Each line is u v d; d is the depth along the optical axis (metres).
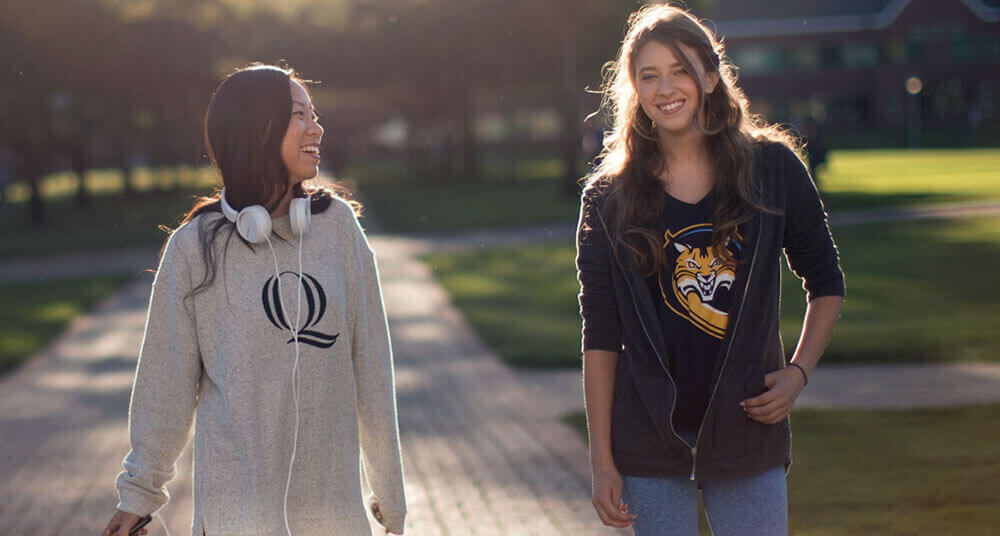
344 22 46.72
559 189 40.31
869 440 6.18
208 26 36.84
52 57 31.36
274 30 45.25
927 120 74.94
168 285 2.60
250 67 2.69
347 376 2.67
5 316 14.07
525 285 15.05
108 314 14.12
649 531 2.73
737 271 2.65
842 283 2.79
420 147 58.75
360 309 2.71
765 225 2.65
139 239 27.64
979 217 20.12
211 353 2.59
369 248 2.77
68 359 10.72
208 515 2.54
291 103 2.63
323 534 2.63
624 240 2.70
